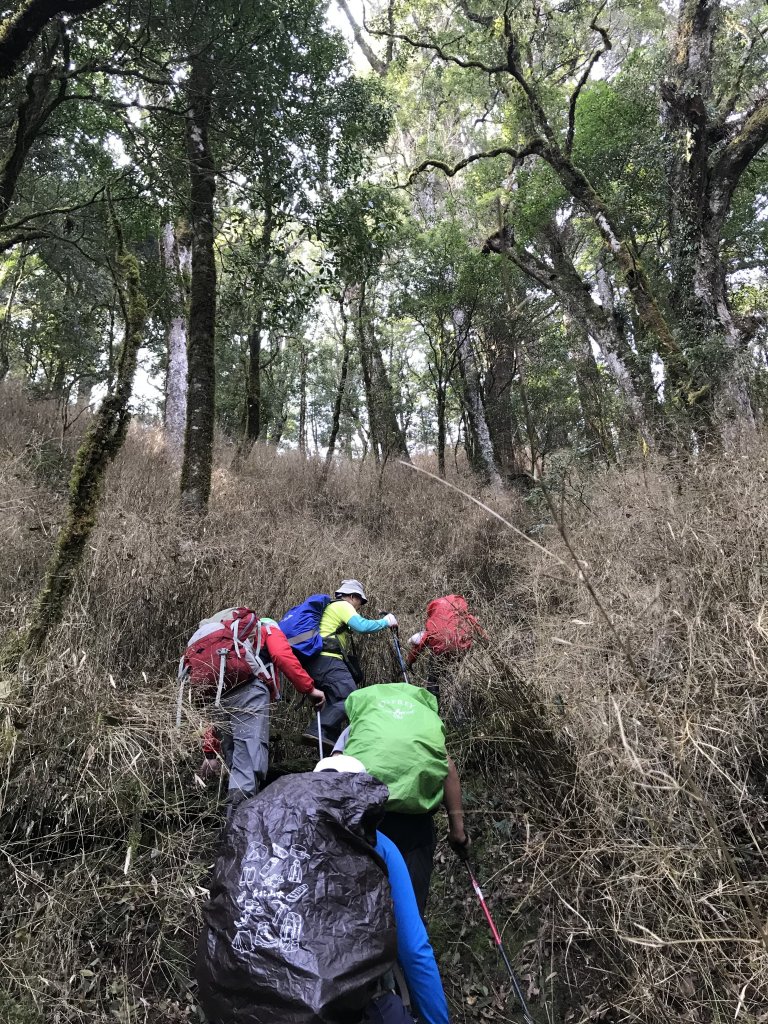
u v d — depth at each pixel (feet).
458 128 52.42
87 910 8.05
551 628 12.34
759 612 9.55
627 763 8.04
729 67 31.12
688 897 7.16
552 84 34.55
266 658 11.02
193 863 8.87
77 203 35.47
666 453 21.91
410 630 15.99
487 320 40.29
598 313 28.43
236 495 27.71
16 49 18.79
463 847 8.77
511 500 31.58
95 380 40.42
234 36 20.89
